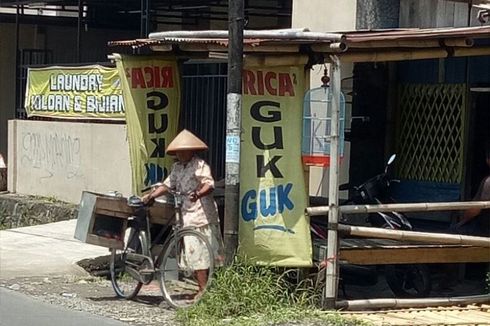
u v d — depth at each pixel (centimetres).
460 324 880
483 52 969
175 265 956
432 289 1102
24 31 2253
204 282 934
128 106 1100
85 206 1005
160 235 998
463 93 1206
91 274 1195
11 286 1108
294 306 908
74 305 991
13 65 2239
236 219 930
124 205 1002
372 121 1292
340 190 1232
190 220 949
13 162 1997
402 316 919
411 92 1274
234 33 913
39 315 933
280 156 938
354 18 1337
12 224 1870
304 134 939
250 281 912
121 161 1669
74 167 1806
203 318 884
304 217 934
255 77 938
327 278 920
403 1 1309
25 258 1302
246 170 941
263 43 908
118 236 1008
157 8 2062
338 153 912
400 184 1282
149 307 978
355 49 937
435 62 1242
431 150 1246
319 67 1307
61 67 1839
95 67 1736
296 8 1429
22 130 1967
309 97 940
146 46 1027
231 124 923
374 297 1051
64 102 1833
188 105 1522
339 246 930
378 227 1040
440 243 967
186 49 1013
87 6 2177
